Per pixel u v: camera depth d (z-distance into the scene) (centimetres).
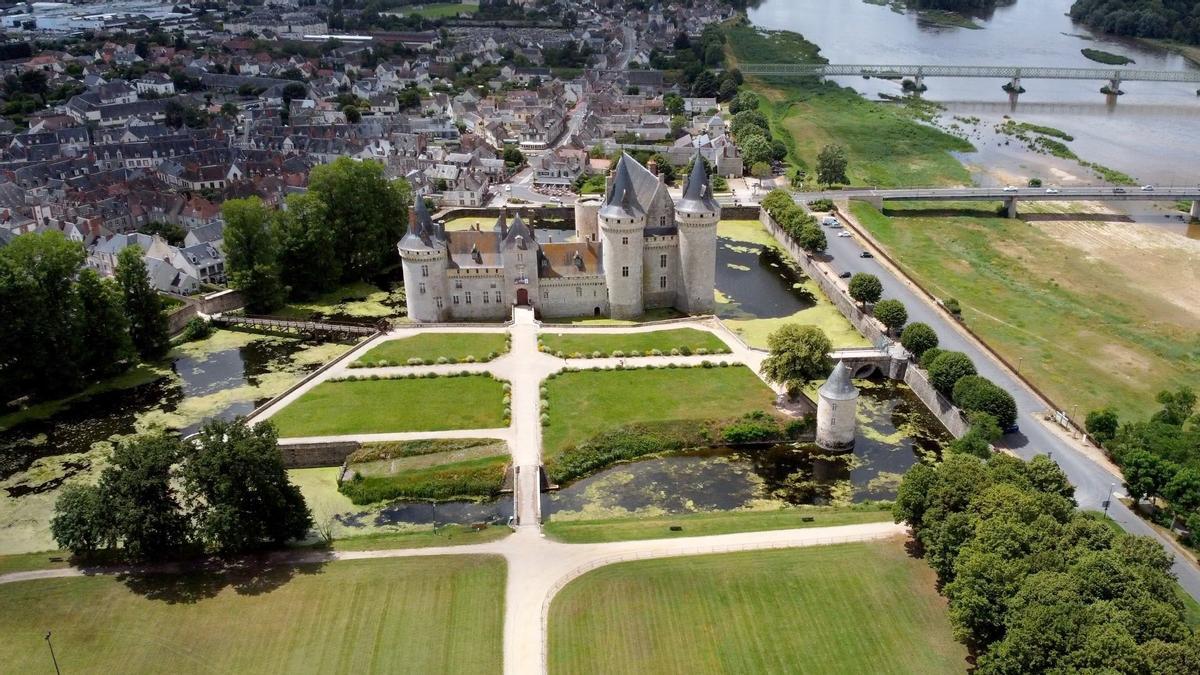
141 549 11144
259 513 11475
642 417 15162
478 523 12700
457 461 13838
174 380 17262
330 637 10162
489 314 19788
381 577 11119
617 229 18975
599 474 14012
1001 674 8862
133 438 15075
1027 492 11062
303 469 14200
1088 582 9231
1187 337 19025
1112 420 14162
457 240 19625
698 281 19950
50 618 10425
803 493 13500
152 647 10012
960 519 10588
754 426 14912
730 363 17162
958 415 15050
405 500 13275
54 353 16300
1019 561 9706
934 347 17088
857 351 17638
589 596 10781
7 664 9756
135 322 17788
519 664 9781
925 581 10950
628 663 9844
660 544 11738
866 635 10169
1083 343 18575
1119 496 12862
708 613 10512
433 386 16175
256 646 10038
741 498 13375
